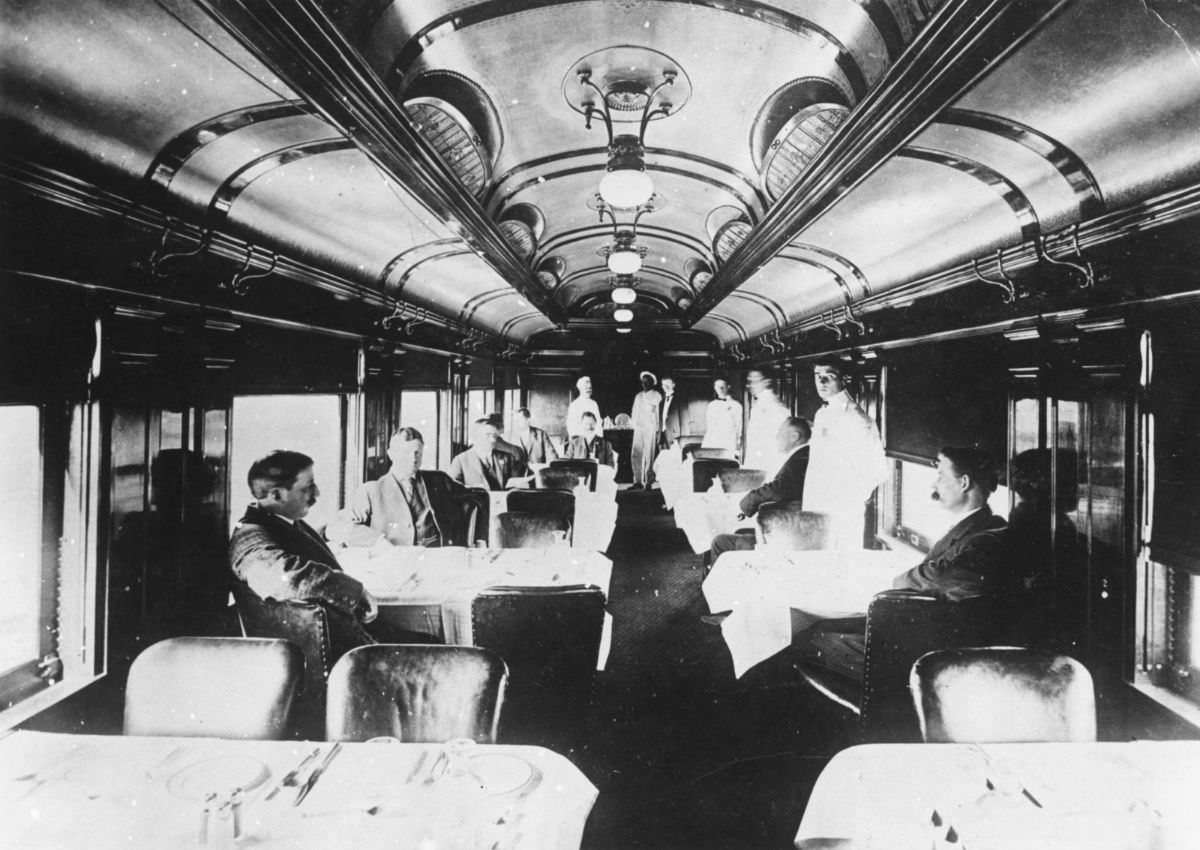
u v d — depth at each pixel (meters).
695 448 12.45
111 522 3.17
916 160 3.80
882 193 4.46
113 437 3.18
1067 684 2.76
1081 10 2.29
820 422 6.86
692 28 3.67
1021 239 4.00
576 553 5.25
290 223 4.48
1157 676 3.24
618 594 7.54
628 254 7.06
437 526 5.99
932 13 2.39
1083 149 3.10
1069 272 3.63
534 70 4.06
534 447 11.81
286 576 3.64
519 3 3.33
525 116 4.66
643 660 5.64
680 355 14.99
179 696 2.72
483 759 2.26
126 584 3.28
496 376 12.76
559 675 3.69
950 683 2.78
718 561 5.39
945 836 1.83
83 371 3.03
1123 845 1.85
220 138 3.23
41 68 2.37
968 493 4.00
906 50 2.64
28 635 2.99
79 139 2.75
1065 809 1.99
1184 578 3.12
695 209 6.93
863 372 6.98
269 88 2.83
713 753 4.10
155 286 3.42
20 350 2.71
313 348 5.41
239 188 3.75
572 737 3.73
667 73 4.15
